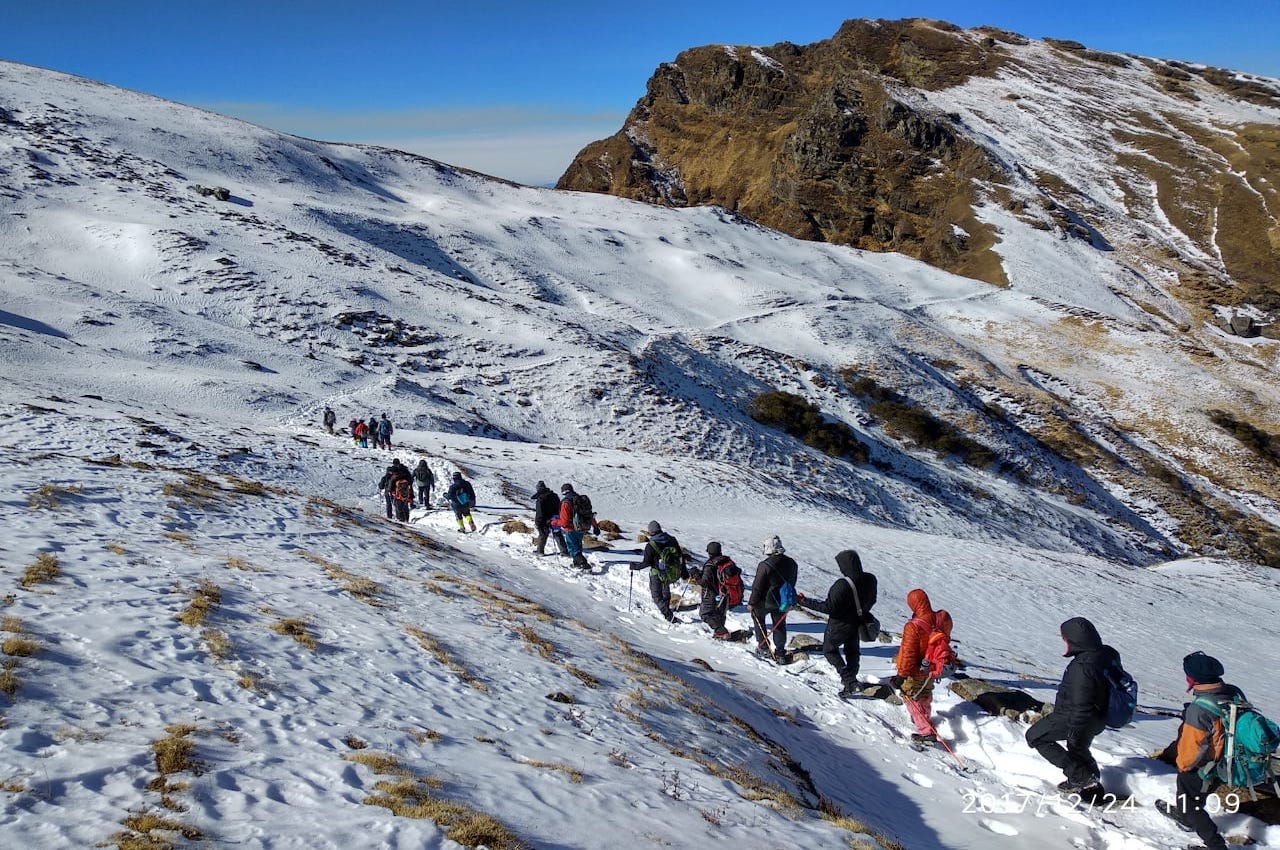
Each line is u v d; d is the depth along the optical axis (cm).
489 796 517
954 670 1062
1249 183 14062
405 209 11025
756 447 5000
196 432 2745
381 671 737
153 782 445
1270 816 666
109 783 436
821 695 1043
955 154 16162
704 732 792
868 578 1030
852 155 17238
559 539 1759
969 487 5647
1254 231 12825
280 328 5162
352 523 1565
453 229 9625
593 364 5516
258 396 3916
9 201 6334
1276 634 2558
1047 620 2117
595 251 10262
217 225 6719
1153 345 8906
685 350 6694
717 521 3064
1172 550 5575
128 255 5728
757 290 9438
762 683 1081
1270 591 3512
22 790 409
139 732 505
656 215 12850
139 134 9756
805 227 16800
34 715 492
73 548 905
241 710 575
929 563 2569
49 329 4147
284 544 1242
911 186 15838
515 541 1883
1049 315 9881
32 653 576
